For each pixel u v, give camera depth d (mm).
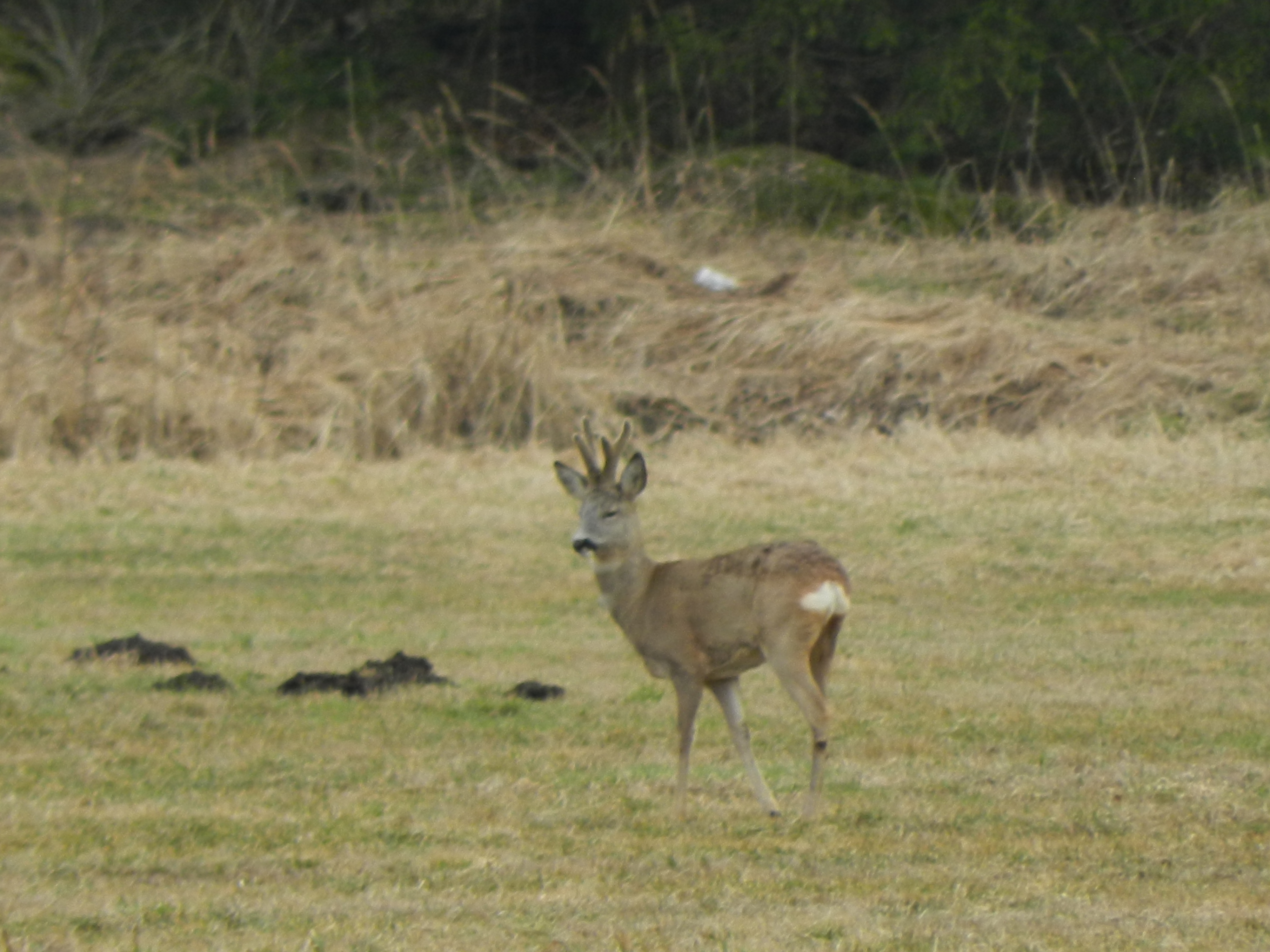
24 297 71375
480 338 65688
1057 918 18734
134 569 46344
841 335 67562
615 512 24422
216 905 19328
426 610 41719
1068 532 47438
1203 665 34031
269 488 56281
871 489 53531
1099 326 68875
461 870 20781
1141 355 64375
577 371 67750
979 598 41688
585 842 22266
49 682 32531
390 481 57312
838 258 77625
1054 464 54781
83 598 42875
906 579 43875
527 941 17984
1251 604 40219
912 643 36812
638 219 82438
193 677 32500
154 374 64000
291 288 74250
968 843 22125
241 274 74938
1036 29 85500
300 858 21297
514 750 27781
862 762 26984
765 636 23266
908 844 22141
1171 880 20344
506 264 76188
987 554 45750
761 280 76062
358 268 75812
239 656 36250
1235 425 58469
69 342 66062
